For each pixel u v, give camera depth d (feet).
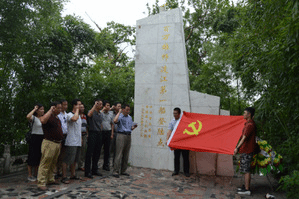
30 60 20.20
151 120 21.77
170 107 21.35
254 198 13.84
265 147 15.12
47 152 13.25
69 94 23.21
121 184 15.43
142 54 22.62
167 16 22.25
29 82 19.97
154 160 21.30
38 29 18.72
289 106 13.83
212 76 33.88
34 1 17.06
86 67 26.05
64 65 22.04
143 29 22.85
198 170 20.12
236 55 20.62
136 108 22.31
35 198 11.61
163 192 14.24
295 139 15.49
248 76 18.43
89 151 16.58
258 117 17.51
